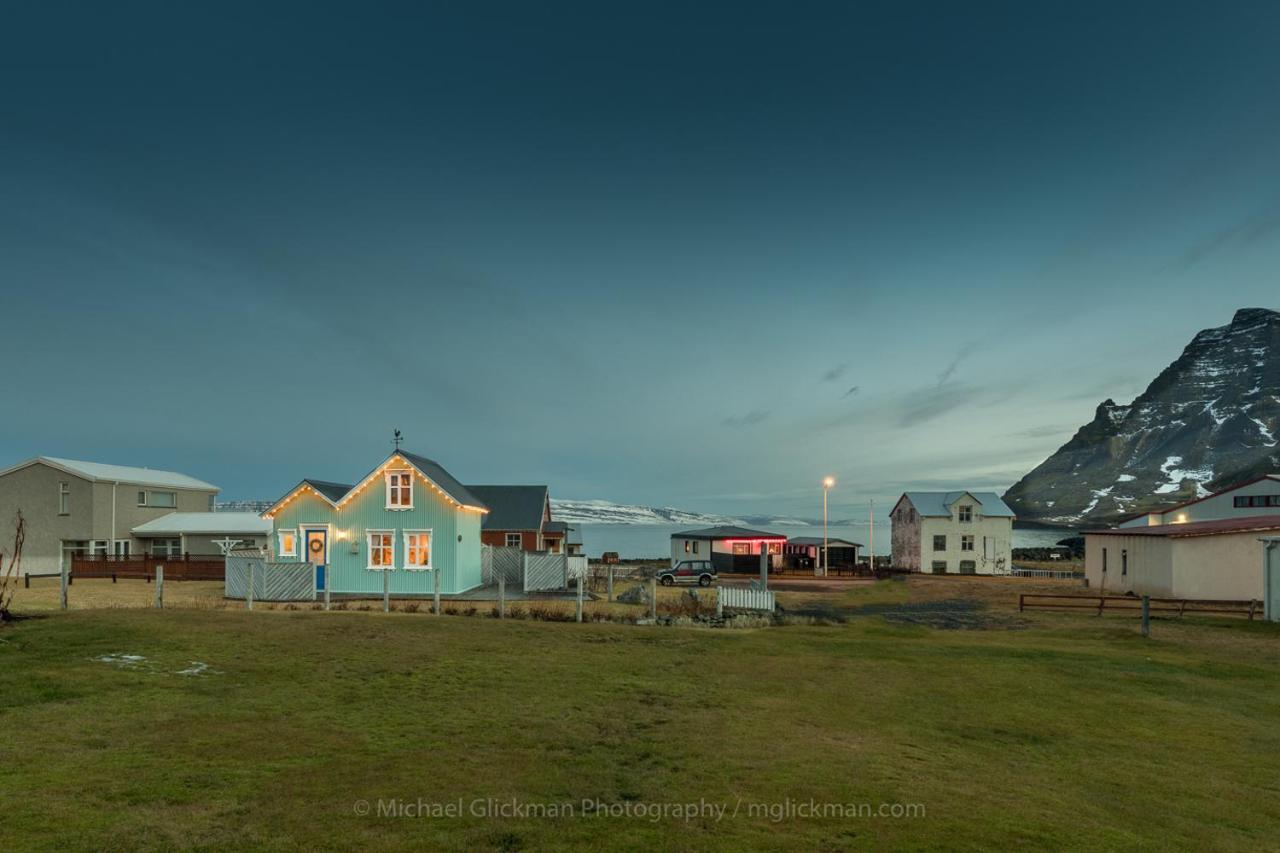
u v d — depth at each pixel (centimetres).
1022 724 1379
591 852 697
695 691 1536
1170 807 950
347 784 873
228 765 931
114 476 5216
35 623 2000
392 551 3666
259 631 2009
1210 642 2458
